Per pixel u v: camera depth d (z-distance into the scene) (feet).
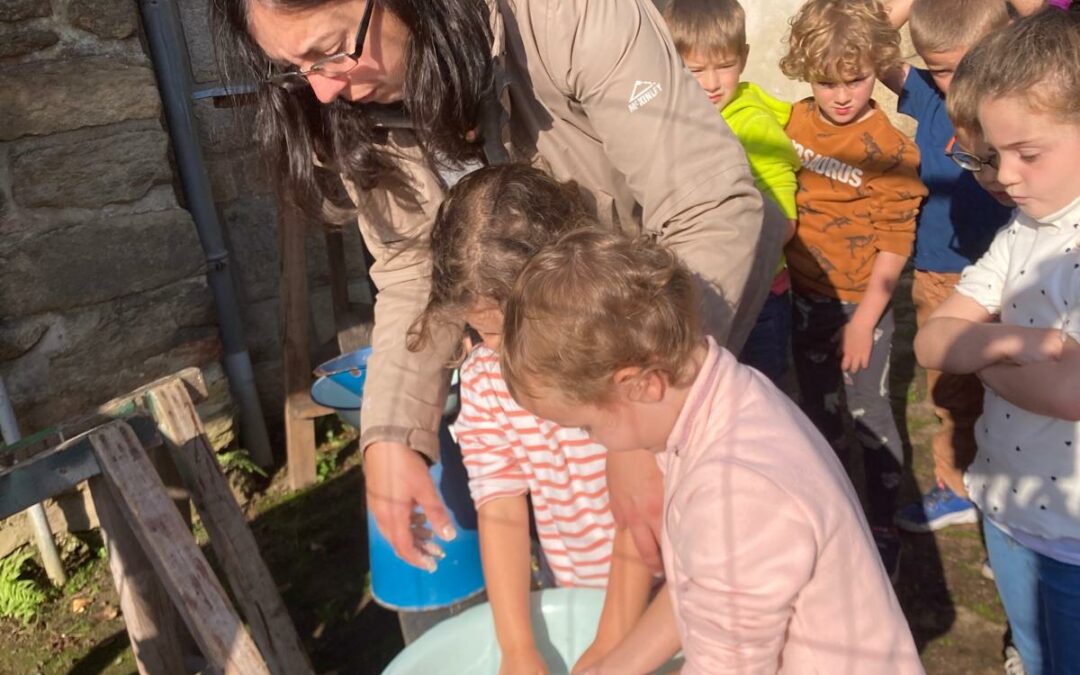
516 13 5.05
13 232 9.82
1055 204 5.39
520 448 5.73
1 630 9.61
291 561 10.31
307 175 5.40
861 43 8.48
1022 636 6.34
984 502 6.25
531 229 4.76
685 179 4.93
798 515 3.84
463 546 6.83
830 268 9.21
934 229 9.46
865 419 8.98
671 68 5.05
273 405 12.94
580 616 5.64
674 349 4.02
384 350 5.74
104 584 10.20
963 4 8.23
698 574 3.88
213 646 6.22
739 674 3.90
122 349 10.67
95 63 10.08
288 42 4.53
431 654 5.47
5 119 9.62
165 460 7.18
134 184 10.51
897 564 9.07
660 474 4.81
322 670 8.71
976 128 5.96
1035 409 5.50
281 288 11.04
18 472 6.21
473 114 5.00
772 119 9.04
